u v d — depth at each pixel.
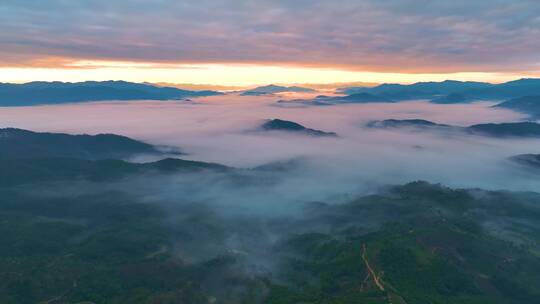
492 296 199.75
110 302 194.88
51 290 198.75
